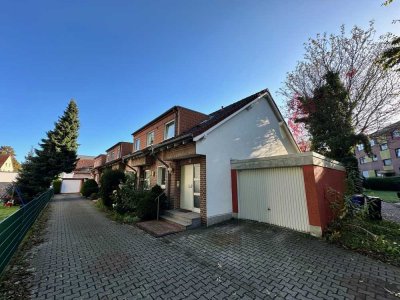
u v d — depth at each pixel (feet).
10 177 88.22
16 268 13.20
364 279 10.93
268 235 19.15
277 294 9.84
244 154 29.63
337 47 40.04
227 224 23.86
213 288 10.53
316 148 39.86
